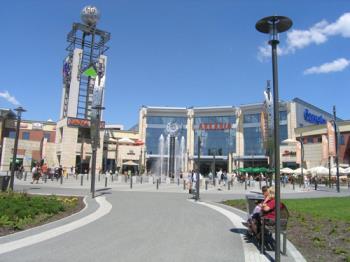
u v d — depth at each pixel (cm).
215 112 9606
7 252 760
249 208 1020
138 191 2672
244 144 9231
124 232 1009
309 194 2883
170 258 741
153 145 9712
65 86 7150
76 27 6894
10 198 1470
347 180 5269
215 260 736
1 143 7206
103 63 7006
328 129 4684
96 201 1802
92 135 2112
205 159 9494
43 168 3894
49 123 8081
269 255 782
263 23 735
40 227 1057
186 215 1384
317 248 853
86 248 809
